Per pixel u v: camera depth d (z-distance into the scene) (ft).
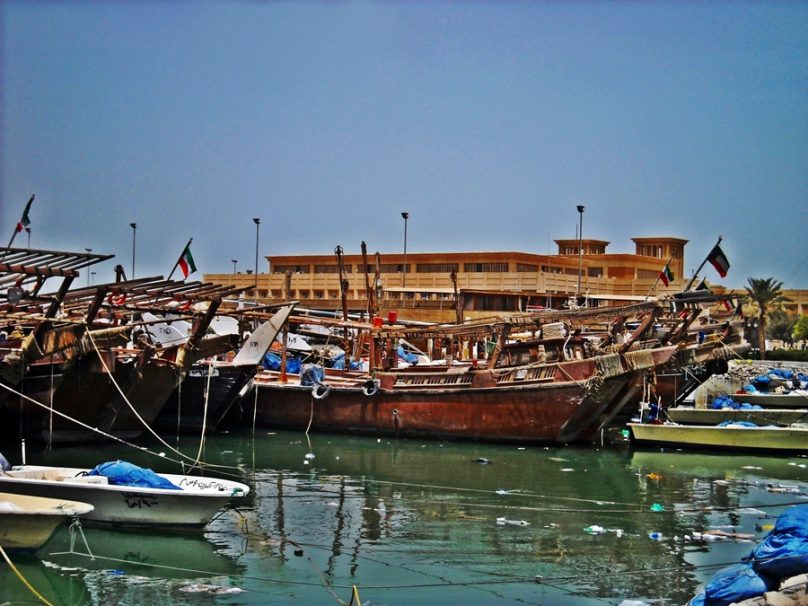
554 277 244.63
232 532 78.79
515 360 129.08
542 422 124.06
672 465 114.52
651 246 315.17
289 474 105.60
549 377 123.75
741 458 120.06
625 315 134.31
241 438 133.18
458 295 196.95
